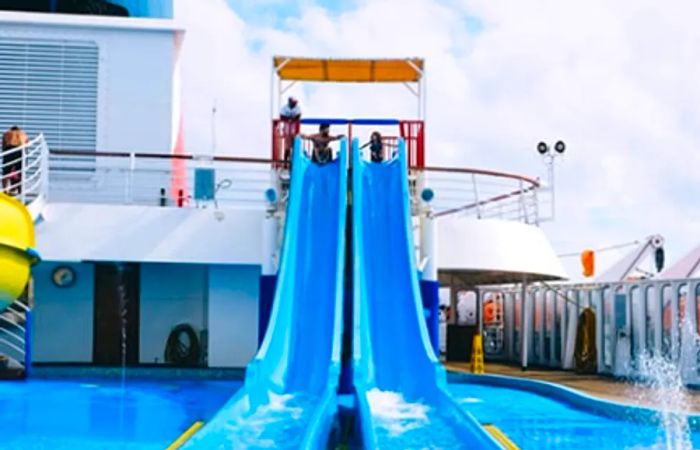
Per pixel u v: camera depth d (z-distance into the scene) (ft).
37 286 66.90
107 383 56.13
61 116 67.77
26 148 59.26
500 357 77.41
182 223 61.52
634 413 41.55
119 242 60.70
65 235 60.29
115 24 68.44
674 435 37.63
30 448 33.91
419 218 59.00
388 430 36.99
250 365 41.86
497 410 44.73
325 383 43.29
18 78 67.82
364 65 64.69
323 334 47.75
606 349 61.82
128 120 68.08
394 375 45.16
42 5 80.89
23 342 59.98
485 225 63.05
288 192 57.98
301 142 60.54
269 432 36.70
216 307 62.39
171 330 67.41
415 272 50.88
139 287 67.72
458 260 61.98
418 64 64.34
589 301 64.13
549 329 69.51
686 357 53.93
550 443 35.86
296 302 50.29
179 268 68.13
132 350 67.21
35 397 48.39
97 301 67.41
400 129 63.21
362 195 57.26
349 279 52.26
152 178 67.67
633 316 58.95
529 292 73.31
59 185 66.69
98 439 35.73
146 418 41.11
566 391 48.52
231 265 62.59
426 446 34.50
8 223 50.85
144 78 68.54
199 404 46.14
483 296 79.77
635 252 83.10
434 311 58.03
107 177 67.26
